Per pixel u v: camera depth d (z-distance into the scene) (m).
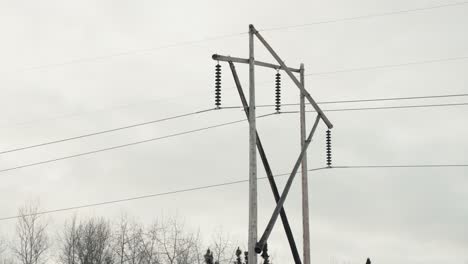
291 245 23.08
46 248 58.06
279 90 24.64
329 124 25.50
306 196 24.72
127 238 55.28
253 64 22.92
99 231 58.62
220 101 23.20
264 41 23.38
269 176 22.92
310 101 24.86
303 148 23.97
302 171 24.92
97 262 56.91
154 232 52.59
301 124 25.03
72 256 58.03
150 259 51.44
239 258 52.19
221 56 22.44
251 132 22.05
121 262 54.38
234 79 22.80
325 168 26.44
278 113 24.72
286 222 23.14
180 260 51.12
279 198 22.95
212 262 50.69
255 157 21.84
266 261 48.47
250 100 22.36
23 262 56.44
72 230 58.91
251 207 21.31
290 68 25.53
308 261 24.19
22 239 57.00
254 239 21.02
